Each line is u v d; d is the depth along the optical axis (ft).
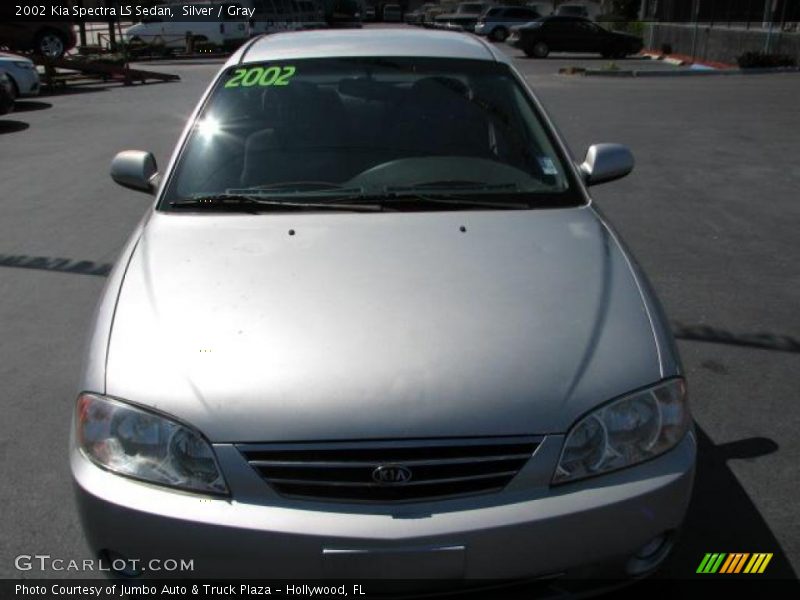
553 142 11.47
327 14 99.96
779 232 21.65
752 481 10.66
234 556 7.02
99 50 87.04
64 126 41.93
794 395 12.98
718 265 19.08
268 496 7.08
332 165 11.05
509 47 110.52
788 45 70.28
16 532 9.86
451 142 11.44
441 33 14.07
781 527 9.74
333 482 7.06
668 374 7.73
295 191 10.62
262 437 7.09
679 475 7.42
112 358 7.78
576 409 7.27
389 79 12.13
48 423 12.37
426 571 6.95
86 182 28.40
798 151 32.53
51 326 16.02
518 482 7.11
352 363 7.47
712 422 12.18
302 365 7.47
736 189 26.43
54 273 18.98
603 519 7.12
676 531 7.68
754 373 13.75
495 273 8.78
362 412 7.12
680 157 31.50
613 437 7.32
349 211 10.21
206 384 7.36
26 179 29.09
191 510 7.04
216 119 11.62
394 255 9.12
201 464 7.14
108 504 7.18
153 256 9.28
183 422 7.20
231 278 8.73
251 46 13.32
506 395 7.26
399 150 11.30
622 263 9.13
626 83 60.90
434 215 10.09
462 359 7.53
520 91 12.19
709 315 16.17
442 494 7.07
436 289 8.48
